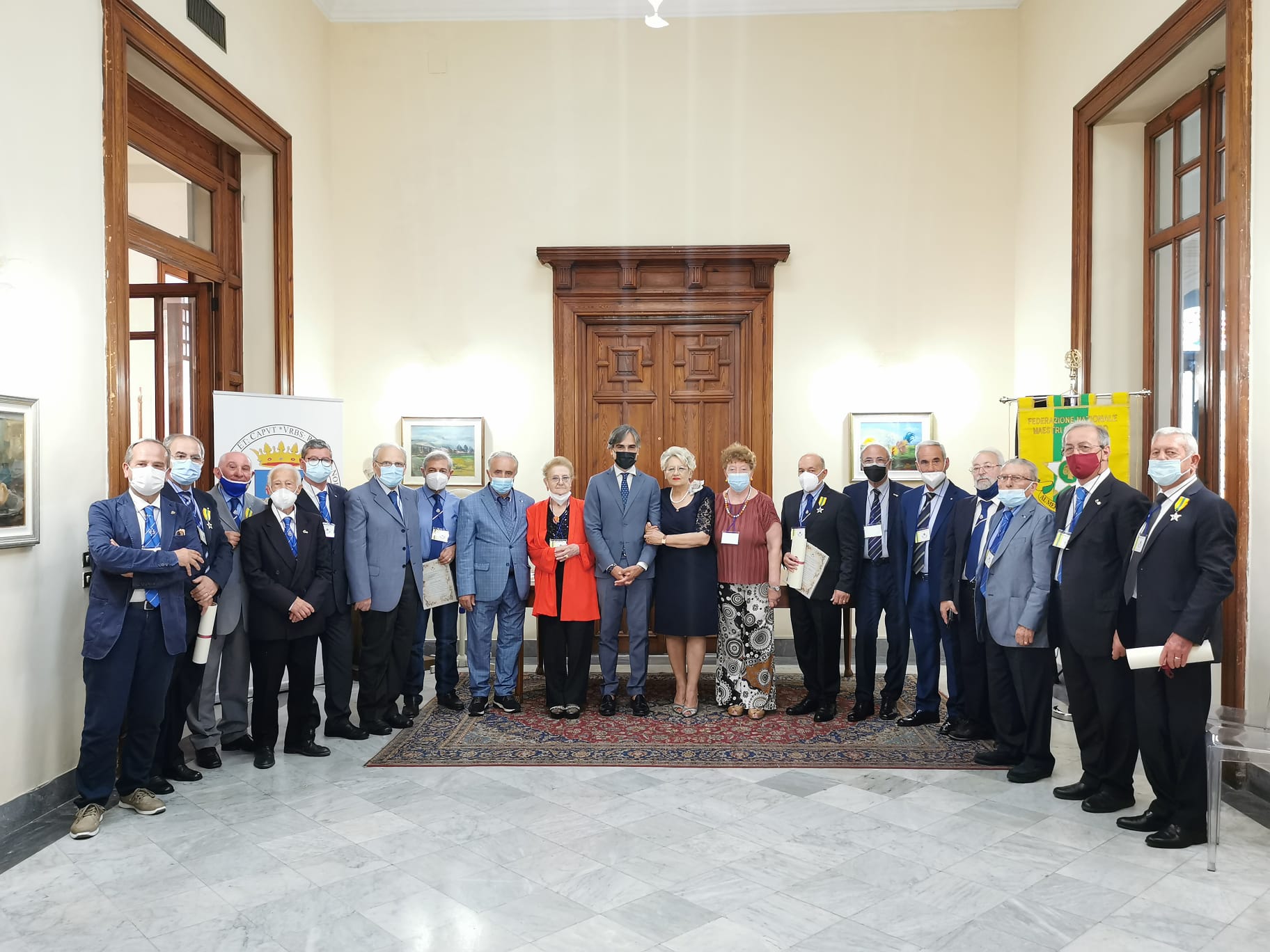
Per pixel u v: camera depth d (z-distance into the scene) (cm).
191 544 425
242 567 471
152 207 601
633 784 441
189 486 436
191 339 639
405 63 768
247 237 676
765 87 759
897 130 754
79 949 288
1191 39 503
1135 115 613
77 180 432
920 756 482
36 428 396
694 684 571
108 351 451
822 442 757
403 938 293
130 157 562
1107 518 401
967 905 314
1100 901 317
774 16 759
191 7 546
